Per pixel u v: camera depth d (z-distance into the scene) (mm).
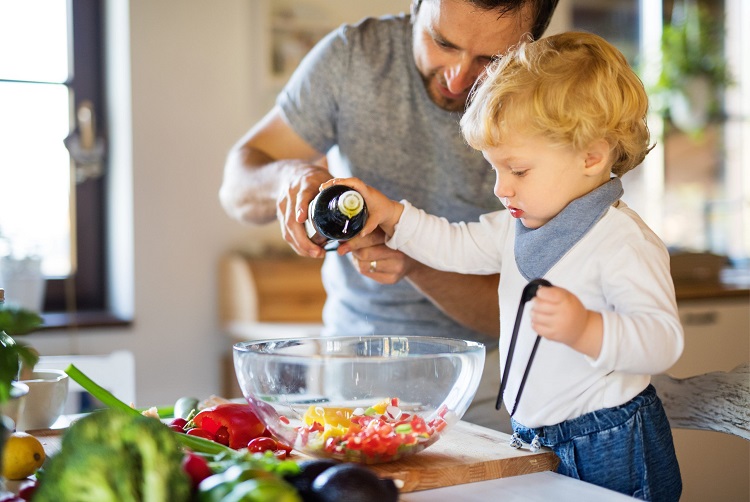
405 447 954
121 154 3018
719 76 3559
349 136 1590
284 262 2930
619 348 934
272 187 1487
